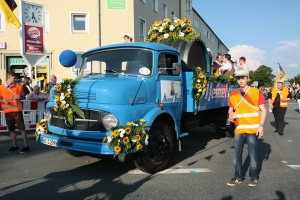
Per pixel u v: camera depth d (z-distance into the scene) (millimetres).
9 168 5484
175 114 5973
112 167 5551
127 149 4305
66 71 19125
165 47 5816
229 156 6551
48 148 7281
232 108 4676
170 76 5812
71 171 5285
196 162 5988
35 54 10602
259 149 7367
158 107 5250
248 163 5926
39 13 10562
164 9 28578
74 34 19344
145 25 22938
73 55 5520
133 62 5520
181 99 6227
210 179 4855
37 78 18062
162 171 5285
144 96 5027
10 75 6785
